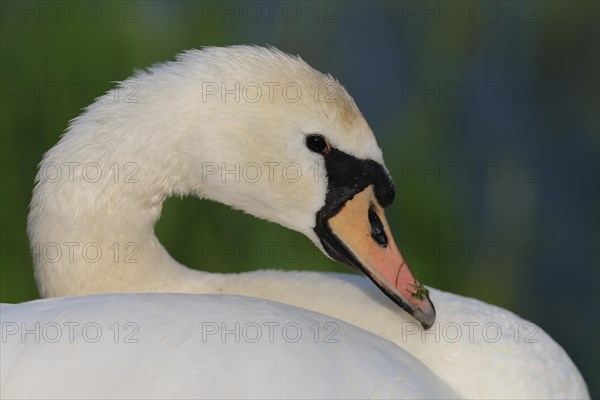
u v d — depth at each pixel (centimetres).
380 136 1157
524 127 1288
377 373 540
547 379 649
